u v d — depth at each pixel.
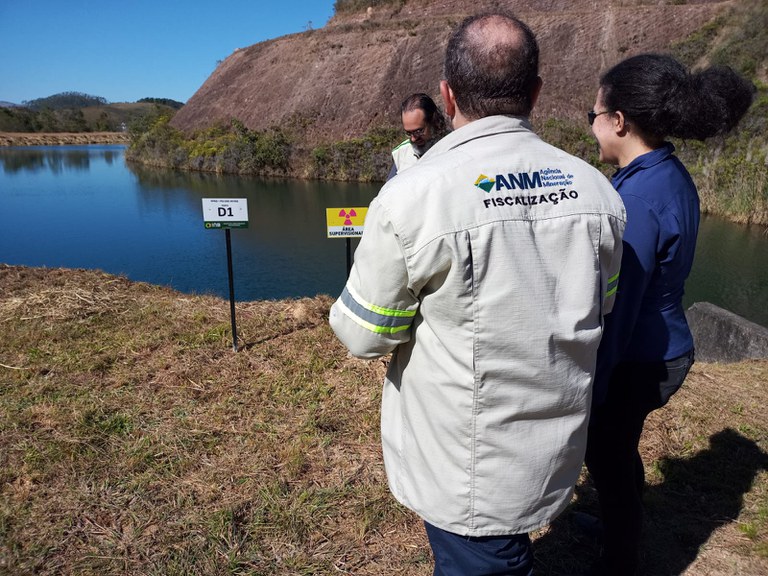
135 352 3.42
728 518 2.16
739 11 18.80
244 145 24.25
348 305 1.19
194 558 1.90
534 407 1.12
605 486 1.69
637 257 1.42
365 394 3.02
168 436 2.57
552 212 1.11
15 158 36.25
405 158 3.00
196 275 8.83
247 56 32.78
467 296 1.07
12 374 3.09
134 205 16.27
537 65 1.17
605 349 1.46
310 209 15.35
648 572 1.91
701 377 3.36
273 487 2.25
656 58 1.49
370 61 26.22
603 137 1.61
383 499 2.21
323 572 1.88
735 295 7.82
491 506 1.16
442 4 30.64
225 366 3.28
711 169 12.13
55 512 2.09
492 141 1.13
